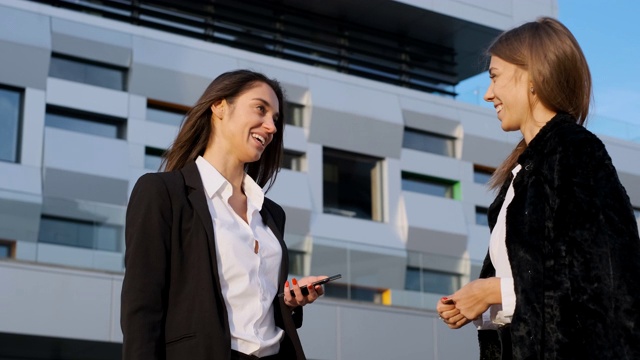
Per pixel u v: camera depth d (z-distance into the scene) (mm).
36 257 11172
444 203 19938
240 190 3078
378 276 13172
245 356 2797
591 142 2420
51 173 15977
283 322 2924
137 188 2873
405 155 19828
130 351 2666
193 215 2859
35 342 11195
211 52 17984
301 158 18828
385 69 20578
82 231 11430
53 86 16469
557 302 2301
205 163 3010
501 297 2436
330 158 19281
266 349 2848
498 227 2652
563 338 2270
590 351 2227
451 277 13531
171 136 17141
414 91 20297
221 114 3094
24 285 11023
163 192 2852
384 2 19891
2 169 15703
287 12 19797
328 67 20000
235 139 3059
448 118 20453
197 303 2742
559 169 2416
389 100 19875
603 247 2275
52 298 11125
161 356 2711
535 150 2510
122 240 11609
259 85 3119
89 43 16906
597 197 2332
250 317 2842
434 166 20062
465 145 20438
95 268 11406
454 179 20250
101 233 11516
